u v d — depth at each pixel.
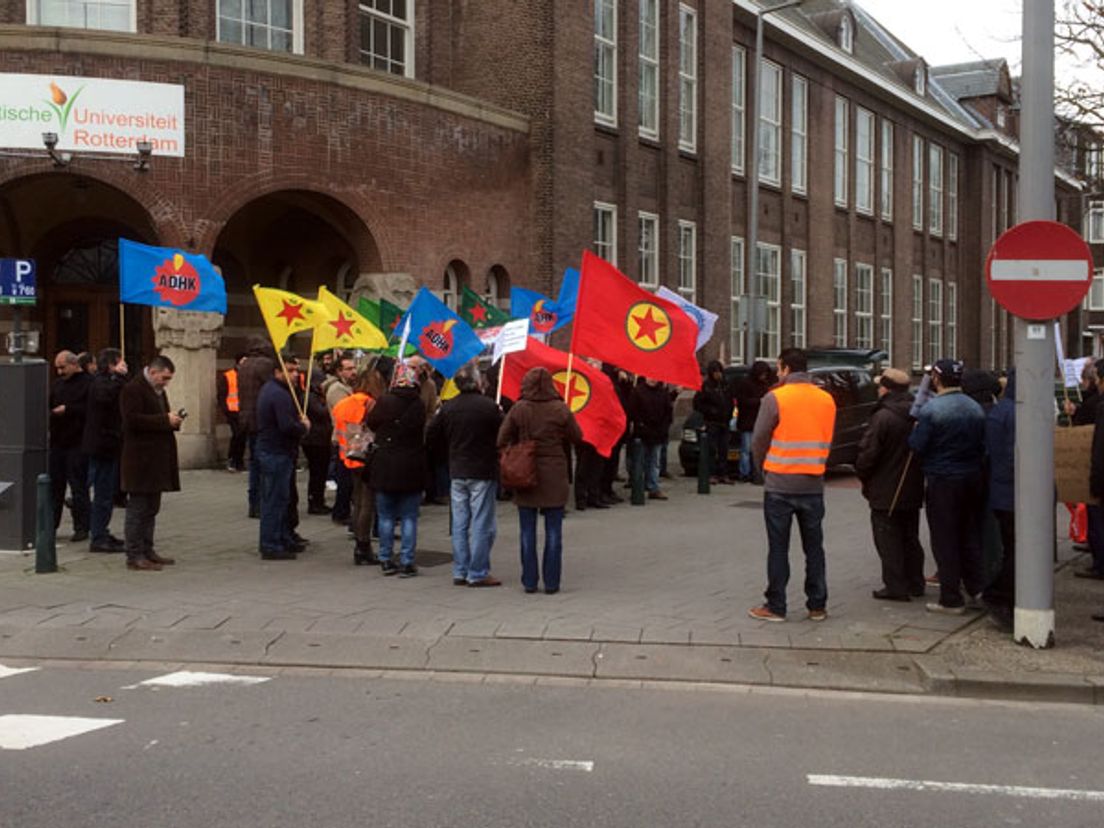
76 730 5.85
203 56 16.23
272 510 10.61
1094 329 55.66
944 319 43.56
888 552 9.18
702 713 6.33
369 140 17.91
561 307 15.16
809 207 33.03
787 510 8.35
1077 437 8.86
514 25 21.75
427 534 12.27
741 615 8.52
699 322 17.52
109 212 18.36
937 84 47.47
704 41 27.14
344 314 12.30
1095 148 16.25
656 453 15.67
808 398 8.34
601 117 23.62
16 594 8.99
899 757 5.54
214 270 12.56
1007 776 5.27
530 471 9.04
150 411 9.91
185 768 5.23
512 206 21.02
